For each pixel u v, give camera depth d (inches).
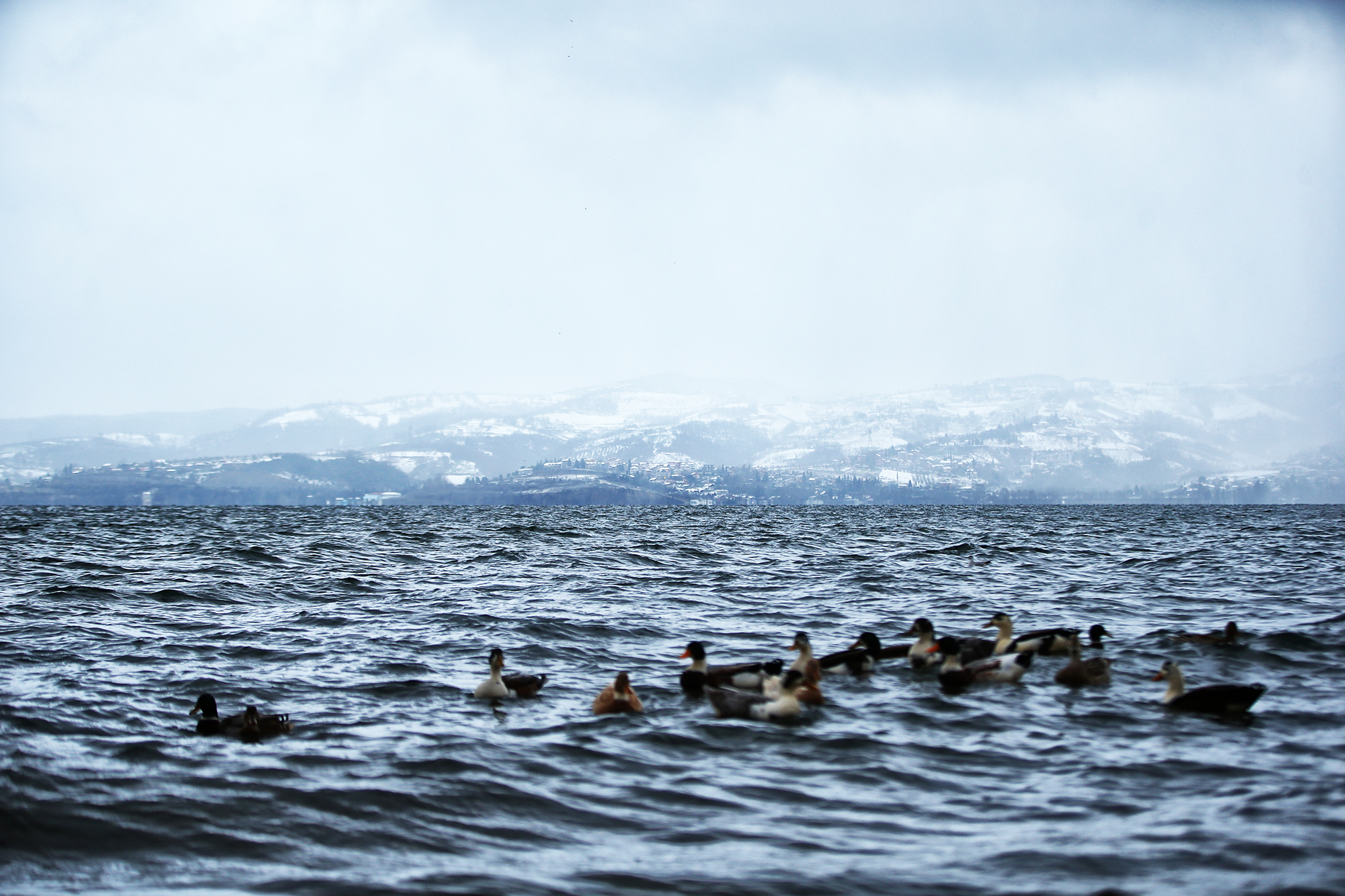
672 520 7135.8
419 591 1749.5
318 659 1076.5
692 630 1317.7
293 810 594.2
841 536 4062.5
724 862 514.6
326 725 794.2
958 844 537.0
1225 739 747.4
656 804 607.8
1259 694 810.2
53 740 734.5
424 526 5260.8
